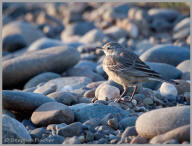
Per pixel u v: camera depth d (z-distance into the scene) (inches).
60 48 657.6
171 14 1095.0
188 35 908.0
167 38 932.6
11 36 932.6
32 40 992.9
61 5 1443.2
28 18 1307.8
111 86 459.2
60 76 617.6
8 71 613.0
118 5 1199.6
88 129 340.5
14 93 397.1
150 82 514.0
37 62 623.2
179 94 476.4
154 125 302.0
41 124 371.2
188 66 559.2
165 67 541.6
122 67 450.6
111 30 1002.1
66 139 322.7
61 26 1198.3
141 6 1255.5
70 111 373.4
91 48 835.4
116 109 382.0
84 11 1336.1
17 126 327.9
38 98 401.7
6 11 1448.1
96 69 669.3
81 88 511.8
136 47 839.1
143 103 436.1
